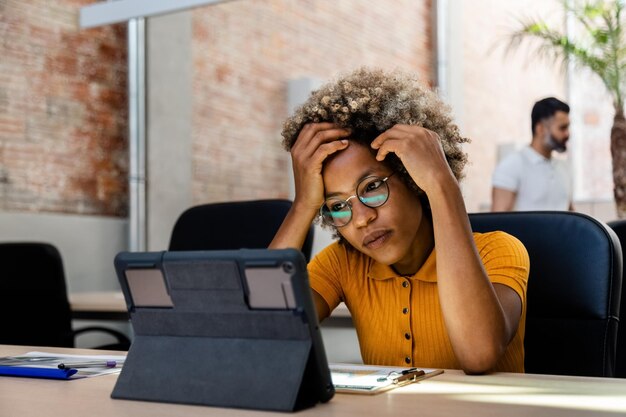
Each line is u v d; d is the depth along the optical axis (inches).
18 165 182.1
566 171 169.8
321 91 57.3
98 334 193.6
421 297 57.6
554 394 38.2
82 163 197.9
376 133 53.9
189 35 221.1
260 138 242.2
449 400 36.9
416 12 251.0
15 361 52.6
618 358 69.6
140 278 38.9
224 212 108.6
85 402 37.9
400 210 53.3
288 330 35.5
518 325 53.7
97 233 198.8
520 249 56.2
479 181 240.1
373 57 255.6
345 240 62.5
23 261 120.7
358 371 46.3
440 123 57.9
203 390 36.7
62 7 193.0
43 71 188.4
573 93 215.3
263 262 34.9
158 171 211.2
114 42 207.0
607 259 59.2
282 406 34.5
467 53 242.1
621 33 201.6
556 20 214.2
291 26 251.6
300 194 55.7
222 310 36.9
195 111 222.5
